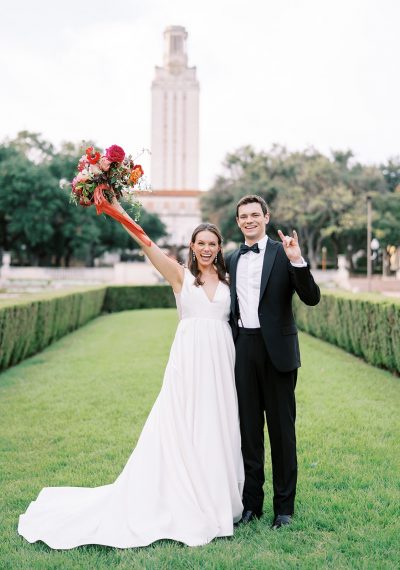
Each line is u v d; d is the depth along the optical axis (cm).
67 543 279
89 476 376
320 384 715
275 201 3778
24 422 536
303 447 445
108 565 257
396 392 666
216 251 314
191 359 304
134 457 301
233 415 307
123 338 1229
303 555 266
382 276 3969
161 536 277
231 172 4200
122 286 2300
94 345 1122
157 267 315
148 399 629
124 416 557
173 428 298
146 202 7600
